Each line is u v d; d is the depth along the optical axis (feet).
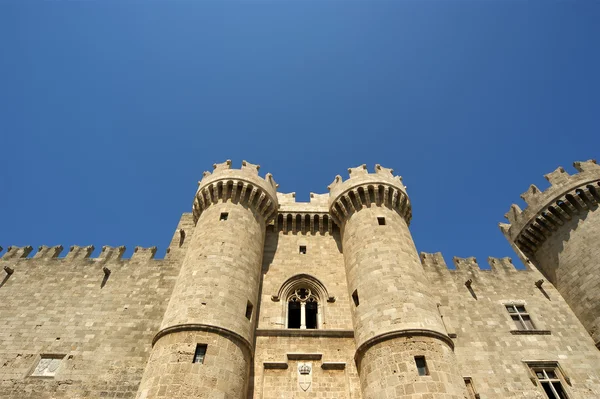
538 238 95.45
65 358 69.31
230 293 66.95
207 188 88.89
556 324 79.36
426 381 53.21
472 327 77.20
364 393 58.44
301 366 65.87
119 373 67.36
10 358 69.10
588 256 82.99
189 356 56.13
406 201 90.38
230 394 54.80
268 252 88.58
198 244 76.84
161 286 83.05
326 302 77.41
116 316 76.59
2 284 82.89
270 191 92.94
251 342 66.03
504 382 67.51
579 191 91.09
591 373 69.72
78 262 89.25
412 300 64.90
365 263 74.02
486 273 91.09
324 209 97.50
